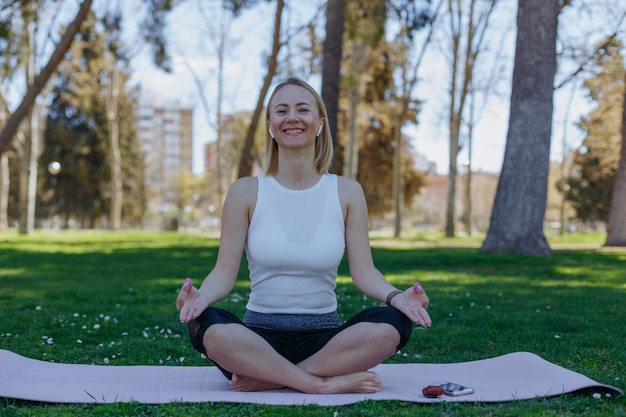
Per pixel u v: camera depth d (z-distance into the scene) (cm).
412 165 3847
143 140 4834
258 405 270
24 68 2181
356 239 322
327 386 291
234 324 286
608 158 2773
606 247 1622
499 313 557
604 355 387
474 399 277
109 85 2780
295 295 307
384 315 289
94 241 2005
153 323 525
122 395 284
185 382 315
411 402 278
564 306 595
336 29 1221
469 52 2288
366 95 2714
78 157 4091
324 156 330
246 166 1500
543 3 1133
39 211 4109
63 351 418
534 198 1168
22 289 762
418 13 1563
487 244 1205
